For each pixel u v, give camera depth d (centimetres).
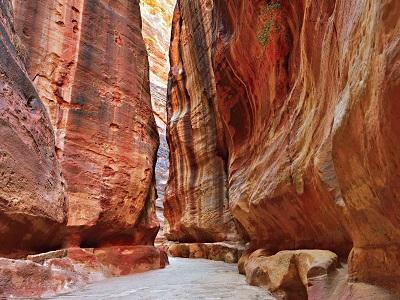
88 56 902
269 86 789
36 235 561
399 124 186
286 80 694
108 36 984
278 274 501
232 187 1026
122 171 901
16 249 521
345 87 317
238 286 613
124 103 972
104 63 946
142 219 1017
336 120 303
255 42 846
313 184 462
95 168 830
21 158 506
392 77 183
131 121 981
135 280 723
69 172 764
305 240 557
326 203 419
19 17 785
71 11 896
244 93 1027
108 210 830
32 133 566
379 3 211
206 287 605
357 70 265
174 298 491
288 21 689
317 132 459
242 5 879
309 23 526
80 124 830
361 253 310
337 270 381
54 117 785
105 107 909
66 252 693
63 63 839
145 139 1034
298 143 546
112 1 1033
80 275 653
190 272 901
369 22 245
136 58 1069
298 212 551
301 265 451
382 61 199
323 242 486
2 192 449
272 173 643
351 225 323
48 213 566
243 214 859
